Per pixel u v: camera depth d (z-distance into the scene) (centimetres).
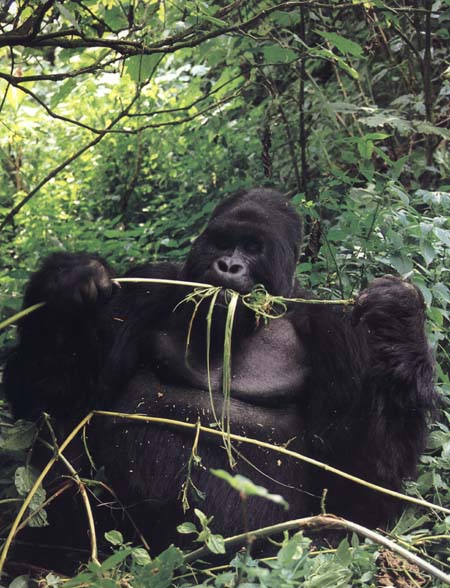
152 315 450
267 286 433
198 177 779
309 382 446
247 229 429
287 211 457
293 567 325
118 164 861
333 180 591
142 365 447
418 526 431
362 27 704
